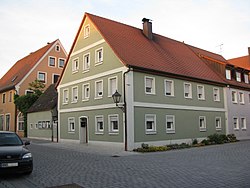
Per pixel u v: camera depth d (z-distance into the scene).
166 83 23.48
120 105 20.36
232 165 12.14
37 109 33.78
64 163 13.35
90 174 10.37
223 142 26.08
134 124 20.20
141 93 21.09
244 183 8.56
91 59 25.00
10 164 9.38
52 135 30.23
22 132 38.28
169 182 8.82
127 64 20.33
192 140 24.94
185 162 13.28
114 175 10.13
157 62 23.83
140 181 9.04
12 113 39.78
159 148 19.69
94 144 23.50
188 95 25.70
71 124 27.59
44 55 43.12
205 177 9.53
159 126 22.06
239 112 32.22
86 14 25.52
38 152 18.61
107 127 22.12
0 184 8.78
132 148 19.72
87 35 25.86
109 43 22.31
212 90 28.67
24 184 8.77
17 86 39.47
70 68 28.27
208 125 27.33
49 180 9.34
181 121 24.20
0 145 10.57
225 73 31.67
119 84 21.23
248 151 17.89
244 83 35.09
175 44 31.84
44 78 42.69
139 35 27.11
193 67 28.36
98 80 23.70
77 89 26.78
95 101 23.86
